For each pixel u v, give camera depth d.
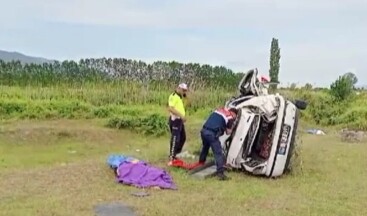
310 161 14.86
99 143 20.08
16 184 11.32
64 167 13.23
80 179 11.77
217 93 29.34
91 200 10.04
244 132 12.91
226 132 12.80
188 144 16.81
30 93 27.66
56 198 10.15
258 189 11.36
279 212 9.64
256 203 10.23
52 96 27.94
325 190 11.52
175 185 11.42
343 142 19.27
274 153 12.54
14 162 15.09
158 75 32.75
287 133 12.70
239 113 13.02
